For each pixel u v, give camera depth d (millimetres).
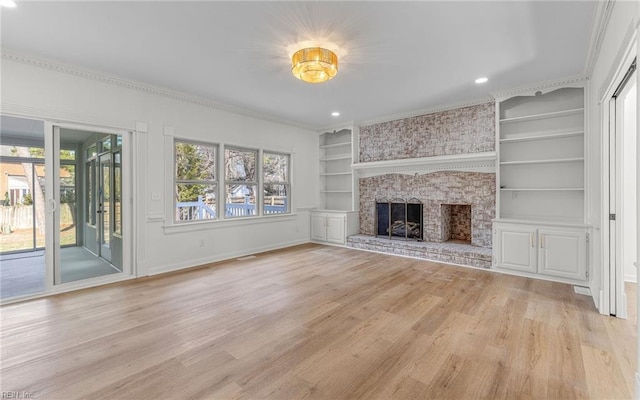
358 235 6316
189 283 3836
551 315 2836
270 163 6125
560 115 4145
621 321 2701
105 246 4508
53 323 2684
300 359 2119
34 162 6074
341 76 3830
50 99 3416
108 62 3439
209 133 4957
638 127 1616
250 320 2746
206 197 5008
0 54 3084
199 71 3689
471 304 3117
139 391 1775
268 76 3844
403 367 2020
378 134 6172
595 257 3209
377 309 2992
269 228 5965
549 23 2629
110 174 4316
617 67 2158
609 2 2273
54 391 1772
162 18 2557
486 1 2328
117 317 2812
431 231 5500
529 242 4047
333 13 2480
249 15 2512
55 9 2416
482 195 4961
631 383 1820
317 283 3828
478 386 1816
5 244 5867
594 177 3320
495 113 4539
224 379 1892
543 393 1745
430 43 2980
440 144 5320
